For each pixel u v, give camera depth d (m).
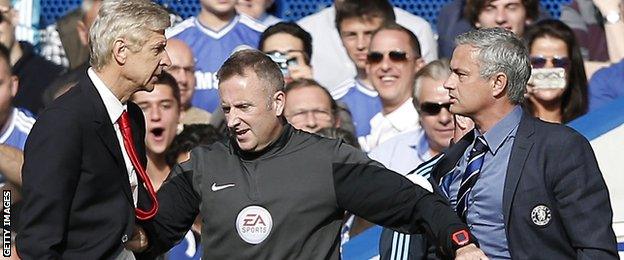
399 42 14.44
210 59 14.71
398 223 9.55
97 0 14.49
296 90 13.99
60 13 14.58
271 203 9.41
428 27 15.09
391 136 14.34
